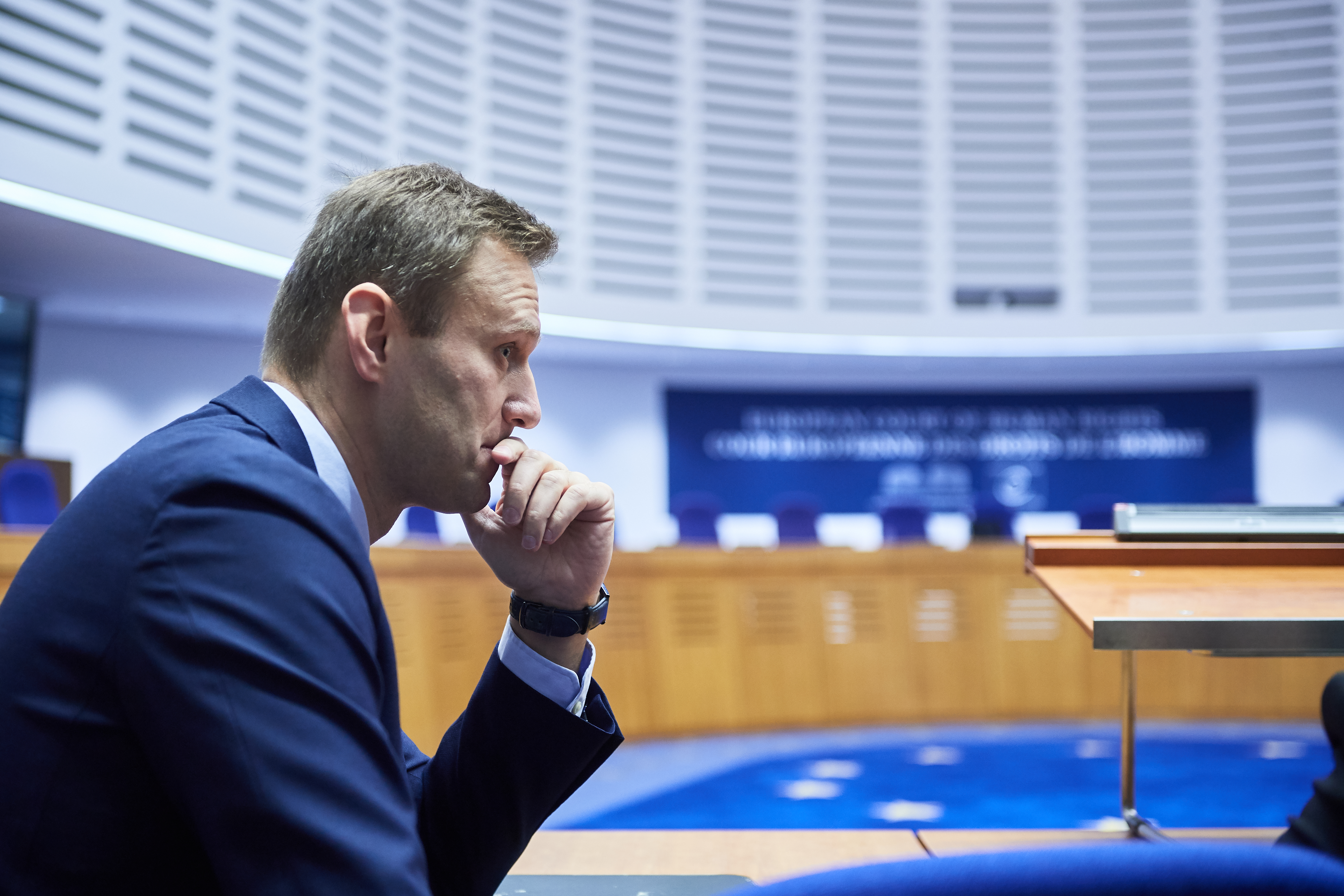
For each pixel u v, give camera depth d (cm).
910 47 963
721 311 909
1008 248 960
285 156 682
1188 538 146
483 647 445
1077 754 481
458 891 95
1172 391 1135
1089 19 966
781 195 936
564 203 860
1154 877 29
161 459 70
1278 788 408
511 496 92
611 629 526
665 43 913
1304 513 148
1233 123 952
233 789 60
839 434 1134
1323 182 930
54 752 65
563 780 95
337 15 724
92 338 855
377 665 70
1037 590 583
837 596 570
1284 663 565
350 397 84
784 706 553
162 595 63
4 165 535
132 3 594
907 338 942
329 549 68
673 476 1097
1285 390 1110
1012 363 1059
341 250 84
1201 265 947
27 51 548
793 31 945
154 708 62
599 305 867
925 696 570
